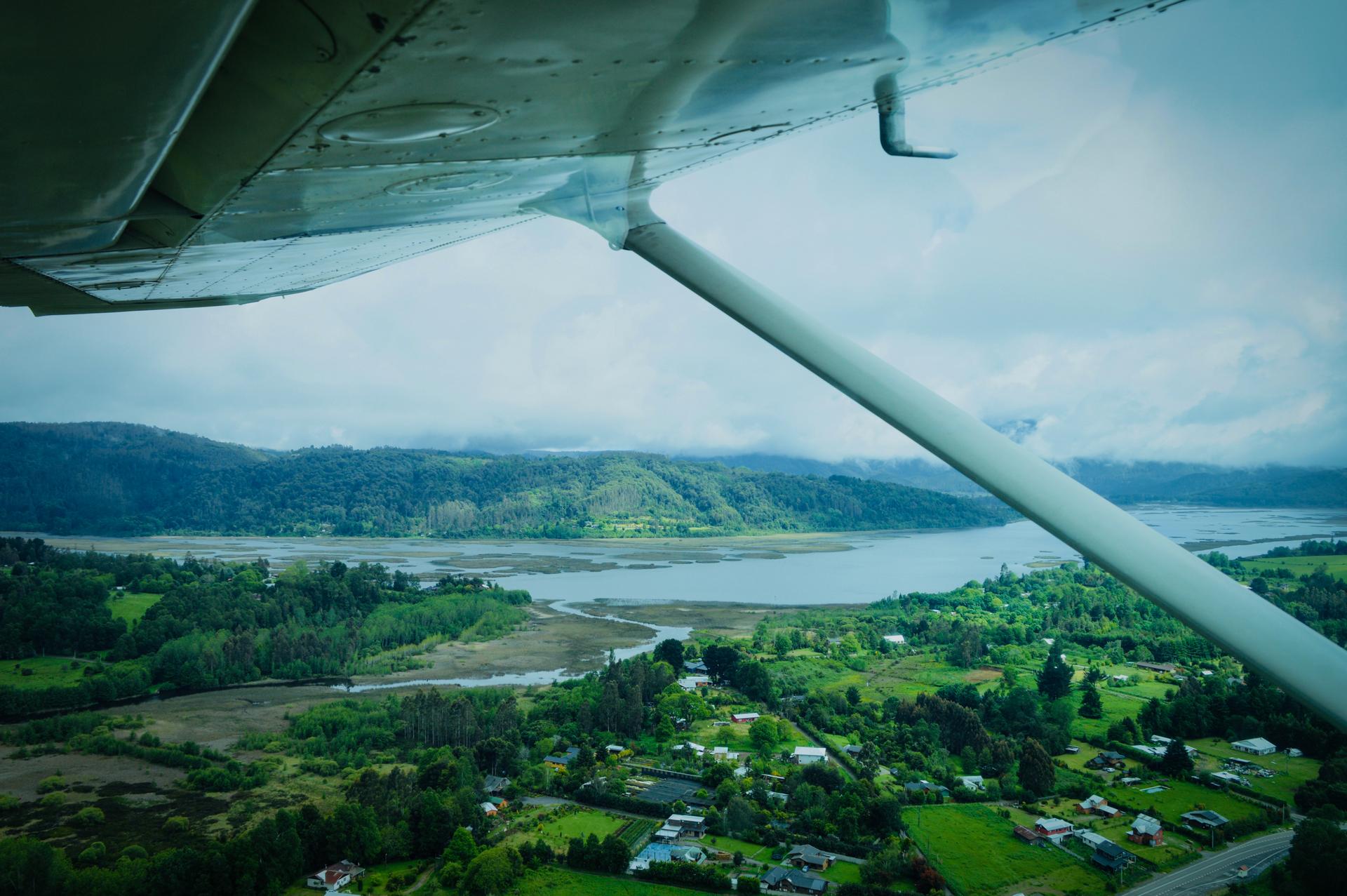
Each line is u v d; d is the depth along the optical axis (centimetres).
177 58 164
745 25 211
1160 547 302
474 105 234
